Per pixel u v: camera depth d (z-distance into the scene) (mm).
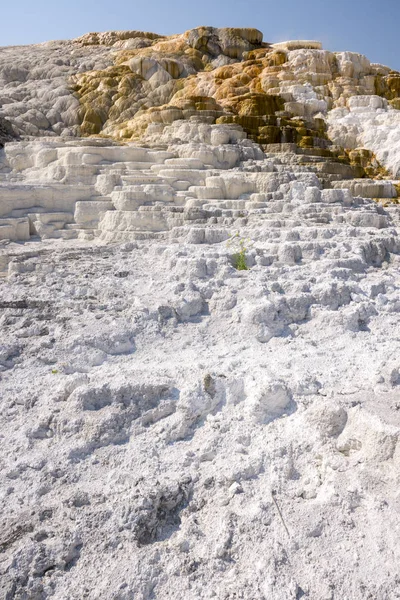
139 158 11641
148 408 3197
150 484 2531
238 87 19625
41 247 8250
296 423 2957
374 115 18781
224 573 2121
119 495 2488
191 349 4234
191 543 2262
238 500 2443
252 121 16484
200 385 3256
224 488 2537
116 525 2303
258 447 2836
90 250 7570
